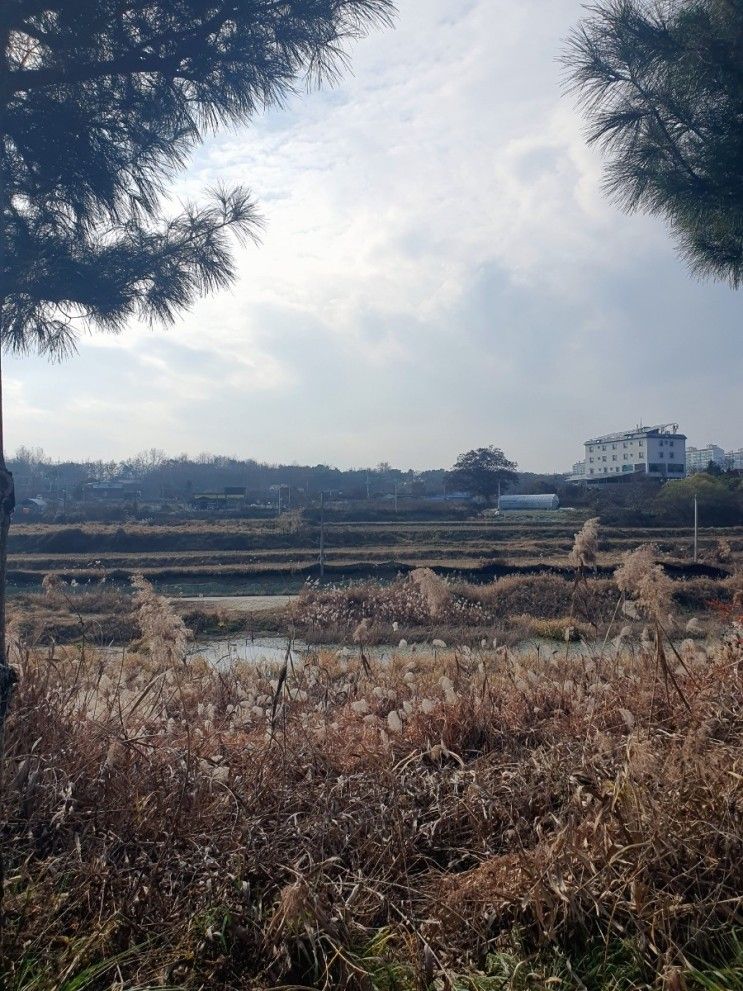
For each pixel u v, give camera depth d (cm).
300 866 312
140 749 389
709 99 480
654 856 291
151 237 436
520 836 326
